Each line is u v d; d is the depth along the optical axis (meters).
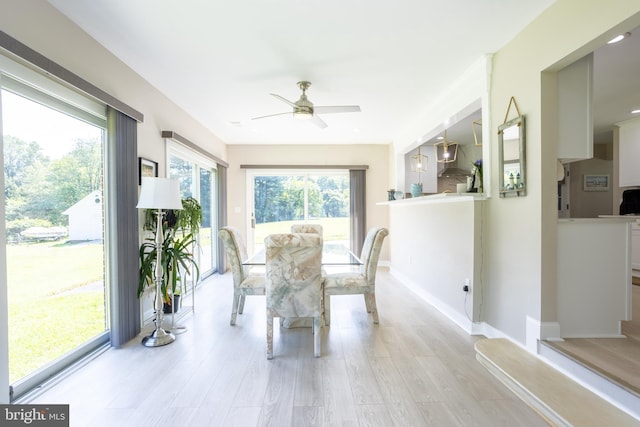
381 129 5.06
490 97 2.69
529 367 2.03
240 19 2.13
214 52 2.58
